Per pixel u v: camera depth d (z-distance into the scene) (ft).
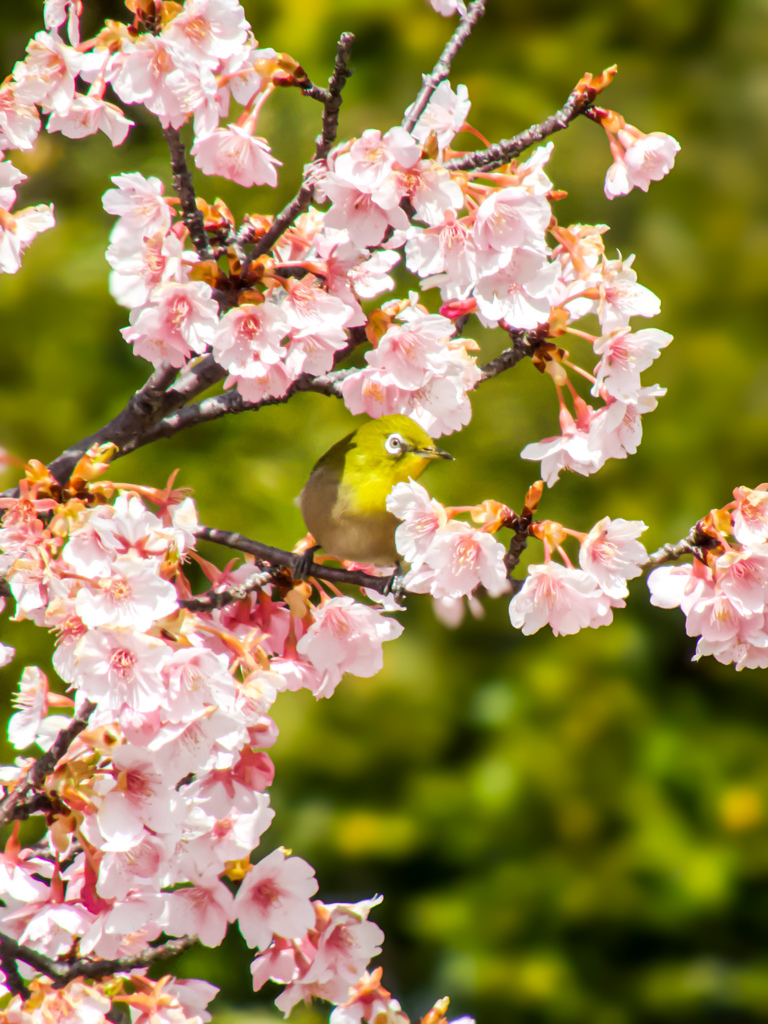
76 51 12.67
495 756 33.76
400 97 35.19
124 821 10.55
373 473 16.38
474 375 13.37
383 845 33.32
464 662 34.96
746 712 35.47
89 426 31.55
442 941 33.17
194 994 12.57
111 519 10.87
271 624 14.12
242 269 12.57
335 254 13.60
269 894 12.86
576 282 12.86
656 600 12.82
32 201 32.30
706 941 33.55
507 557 13.05
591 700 33.88
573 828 33.24
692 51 39.01
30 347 31.58
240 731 10.72
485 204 11.64
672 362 37.01
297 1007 27.99
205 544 30.30
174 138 12.28
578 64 37.06
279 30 36.04
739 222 37.42
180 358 12.54
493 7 37.45
